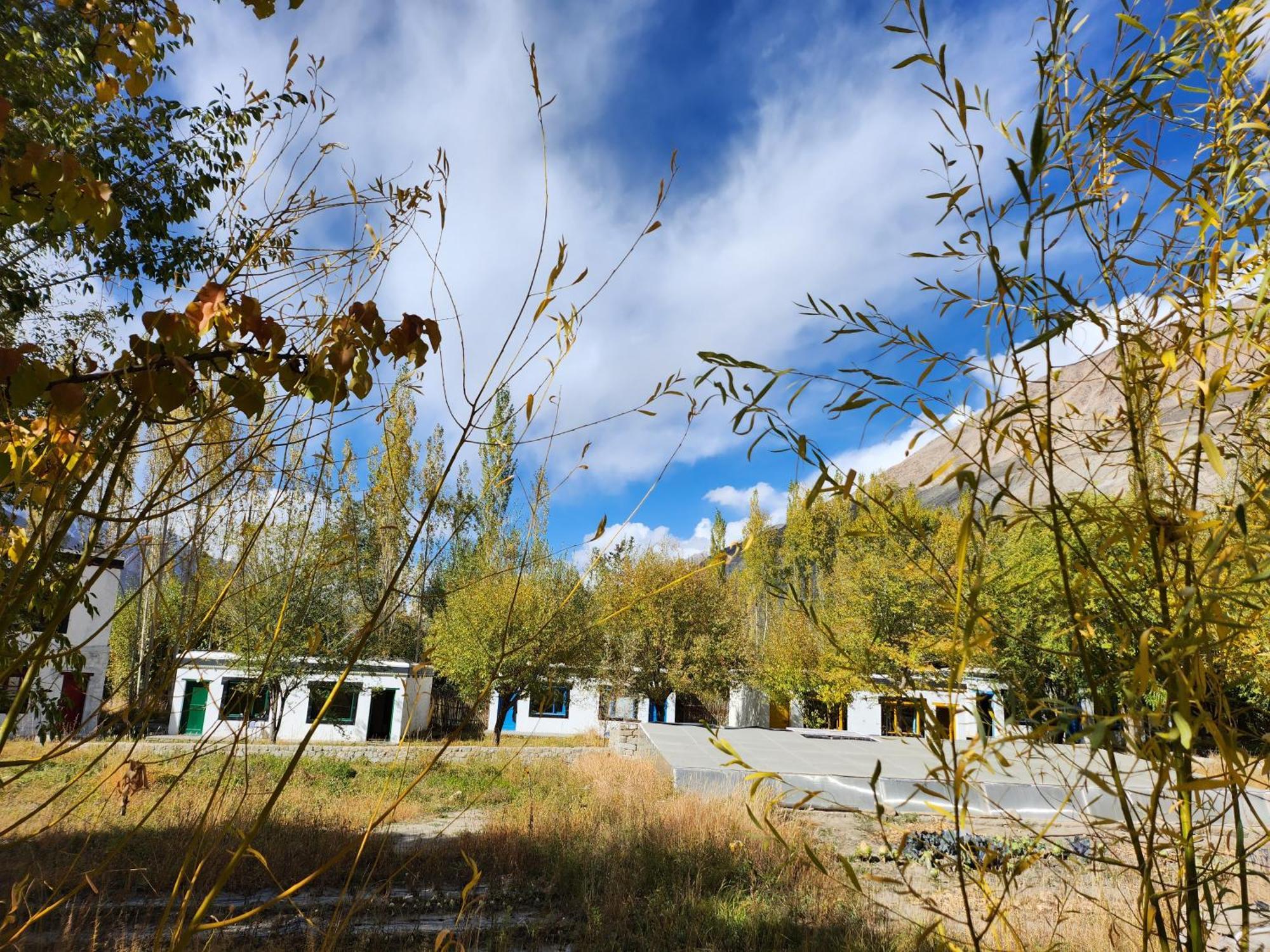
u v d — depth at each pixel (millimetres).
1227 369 634
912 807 9383
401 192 1207
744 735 19594
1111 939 933
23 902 922
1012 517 716
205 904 807
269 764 13125
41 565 876
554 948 5594
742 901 6344
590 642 21594
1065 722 613
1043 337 730
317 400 1096
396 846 7727
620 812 9508
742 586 25219
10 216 1074
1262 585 701
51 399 905
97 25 1414
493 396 1065
